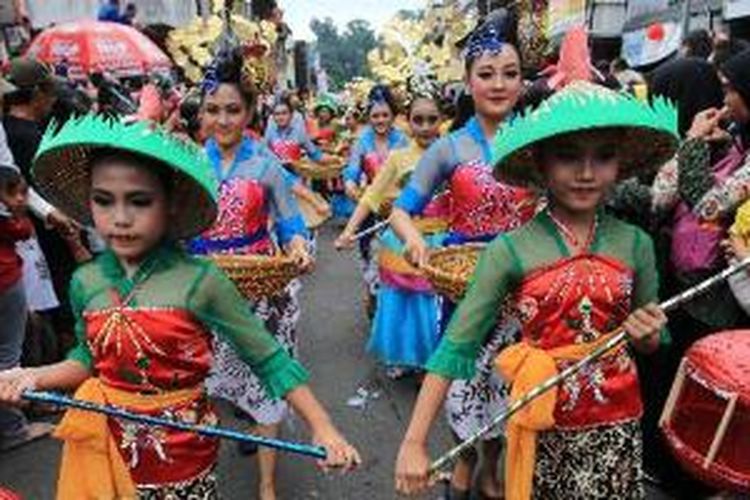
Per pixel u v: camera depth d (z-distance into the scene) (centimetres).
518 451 273
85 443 261
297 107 1406
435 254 381
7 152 477
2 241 480
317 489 445
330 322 774
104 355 259
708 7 1291
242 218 408
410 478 265
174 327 254
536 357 269
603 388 273
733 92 370
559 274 266
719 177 378
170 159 246
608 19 1705
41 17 1180
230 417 507
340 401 574
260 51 509
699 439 265
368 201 571
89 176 264
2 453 503
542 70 430
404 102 783
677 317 393
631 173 301
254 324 269
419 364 570
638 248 275
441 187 410
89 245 618
